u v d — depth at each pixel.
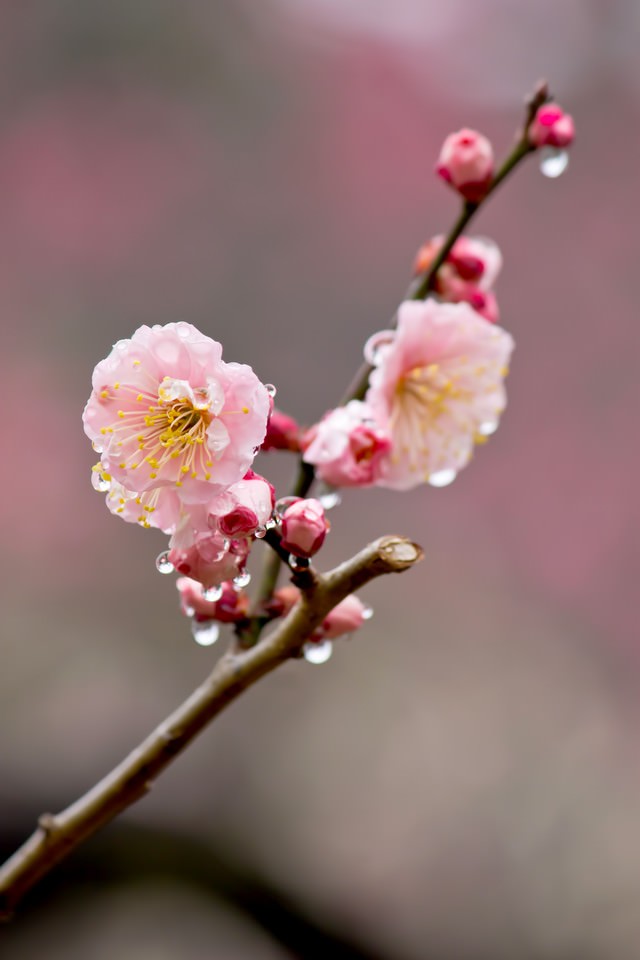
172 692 0.84
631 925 0.72
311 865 0.76
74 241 1.31
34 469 1.13
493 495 1.25
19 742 0.79
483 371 0.48
